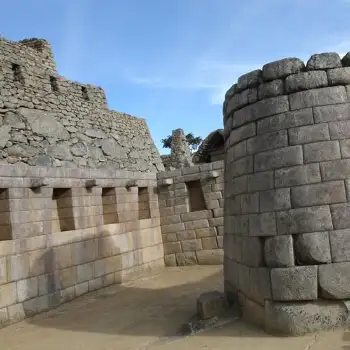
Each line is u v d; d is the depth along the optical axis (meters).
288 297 6.67
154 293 12.30
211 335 7.17
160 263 16.81
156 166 23.08
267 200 7.18
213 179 16.59
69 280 12.03
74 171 12.95
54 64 18.14
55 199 12.91
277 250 6.91
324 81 7.10
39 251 11.14
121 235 14.69
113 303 11.48
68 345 7.98
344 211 6.68
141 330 8.48
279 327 6.63
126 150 20.72
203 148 22.55
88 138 18.23
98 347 7.65
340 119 6.95
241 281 7.82
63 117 17.19
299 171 6.96
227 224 8.98
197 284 13.01
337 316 6.48
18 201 10.75
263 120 7.49
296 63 7.32
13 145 14.36
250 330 7.07
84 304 11.73
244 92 7.94
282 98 7.32
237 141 8.15
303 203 6.86
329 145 6.89
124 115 21.61
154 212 17.02
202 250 16.61
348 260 6.55
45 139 15.78
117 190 14.91
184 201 16.95
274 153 7.25
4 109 14.50
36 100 16.02
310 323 6.49
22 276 10.51
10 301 10.09
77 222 12.81
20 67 15.80
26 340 8.67
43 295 11.02
